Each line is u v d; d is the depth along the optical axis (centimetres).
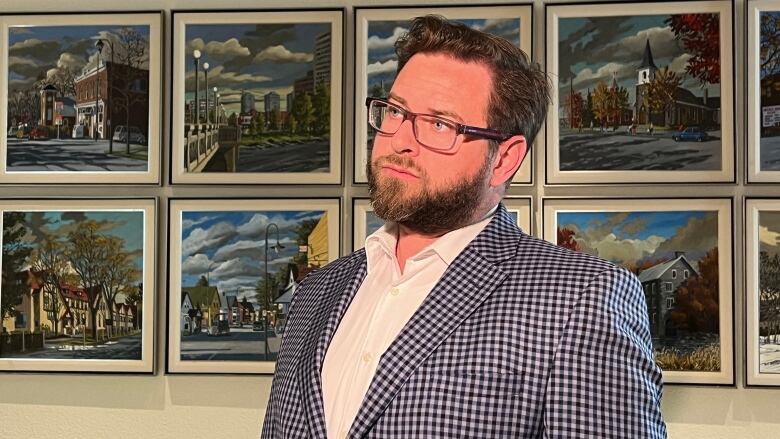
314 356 95
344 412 88
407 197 91
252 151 201
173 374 200
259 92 201
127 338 202
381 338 90
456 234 95
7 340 204
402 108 93
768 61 192
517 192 196
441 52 96
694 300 190
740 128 193
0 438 204
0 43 205
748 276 190
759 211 191
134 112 204
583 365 82
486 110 94
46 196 205
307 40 201
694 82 192
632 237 193
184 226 201
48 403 204
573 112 195
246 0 203
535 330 84
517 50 100
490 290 88
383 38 200
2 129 205
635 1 194
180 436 201
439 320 87
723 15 192
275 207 200
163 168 204
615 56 194
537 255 92
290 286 199
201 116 202
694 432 190
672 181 191
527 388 82
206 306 200
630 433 81
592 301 84
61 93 205
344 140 200
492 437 81
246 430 200
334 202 198
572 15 196
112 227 203
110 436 202
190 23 203
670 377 190
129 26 204
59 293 204
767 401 190
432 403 82
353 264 108
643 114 193
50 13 205
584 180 194
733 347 188
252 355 199
